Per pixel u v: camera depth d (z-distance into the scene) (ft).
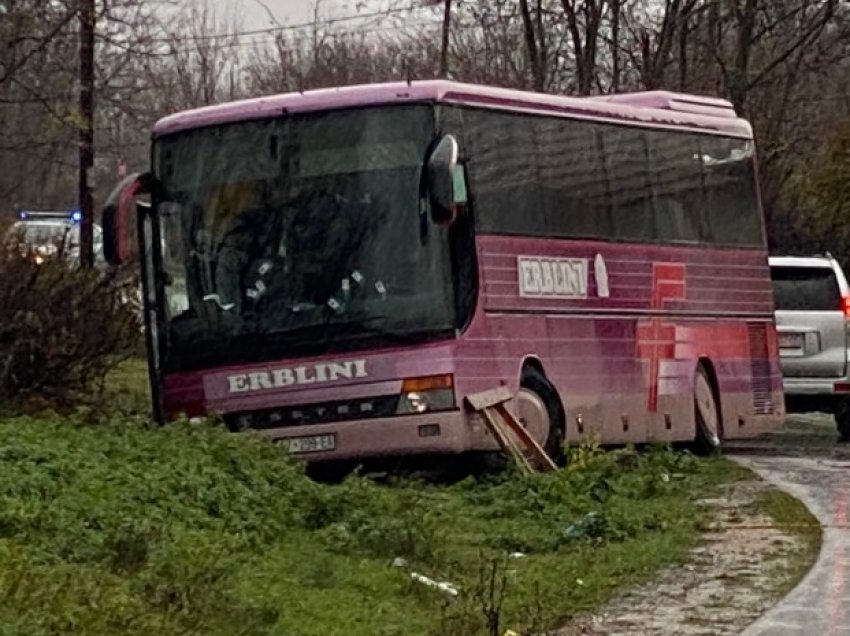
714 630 32.76
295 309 52.80
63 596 28.86
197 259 54.03
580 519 45.88
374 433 51.93
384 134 52.90
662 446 63.10
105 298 60.80
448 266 52.39
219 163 54.13
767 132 141.38
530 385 56.75
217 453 43.65
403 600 34.58
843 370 79.71
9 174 120.98
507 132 56.85
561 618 33.88
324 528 41.29
